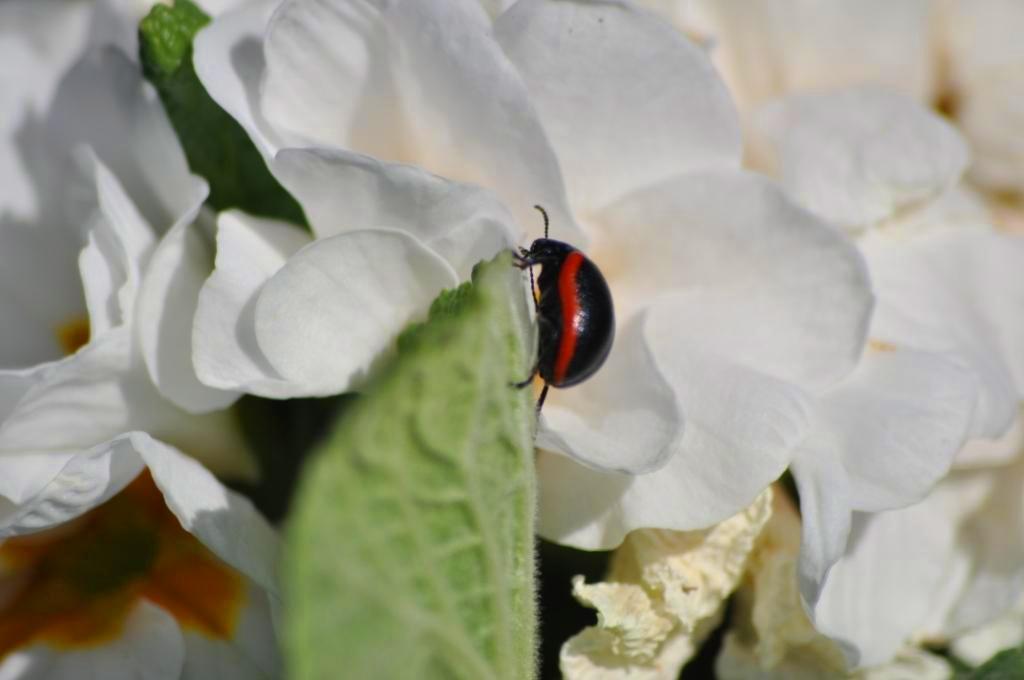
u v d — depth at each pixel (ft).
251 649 0.63
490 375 0.51
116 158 0.66
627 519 0.61
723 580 0.63
